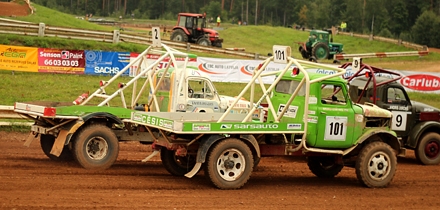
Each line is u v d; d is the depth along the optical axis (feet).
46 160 41.86
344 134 37.65
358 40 211.41
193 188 34.94
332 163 41.22
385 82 50.80
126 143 53.26
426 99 88.53
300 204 32.24
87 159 38.78
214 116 42.04
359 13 330.75
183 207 29.66
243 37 208.13
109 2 357.00
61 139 38.50
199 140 35.83
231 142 34.42
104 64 85.25
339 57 138.00
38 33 100.48
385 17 325.01
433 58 155.02
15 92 71.82
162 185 35.29
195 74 50.26
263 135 36.55
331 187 38.34
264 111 47.93
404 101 51.49
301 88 37.58
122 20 293.84
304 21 368.07
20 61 80.74
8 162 39.99
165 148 39.06
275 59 37.60
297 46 198.18
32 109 39.93
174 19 329.31
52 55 82.58
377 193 36.86
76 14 340.39
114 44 104.94
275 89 39.42
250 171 35.06
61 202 29.09
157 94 50.70
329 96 40.24
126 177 37.11
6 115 51.42
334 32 228.02
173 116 40.63
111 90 78.54
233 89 84.12
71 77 82.74
